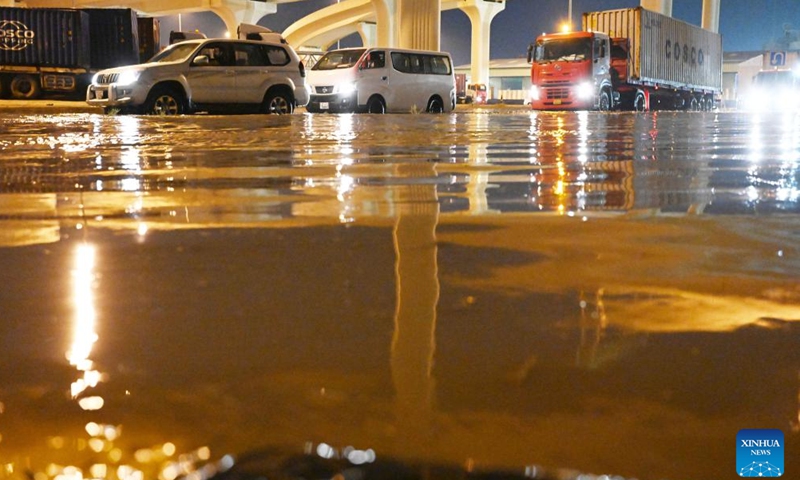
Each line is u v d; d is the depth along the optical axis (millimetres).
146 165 4066
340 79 18781
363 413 701
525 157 4637
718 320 1065
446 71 21109
